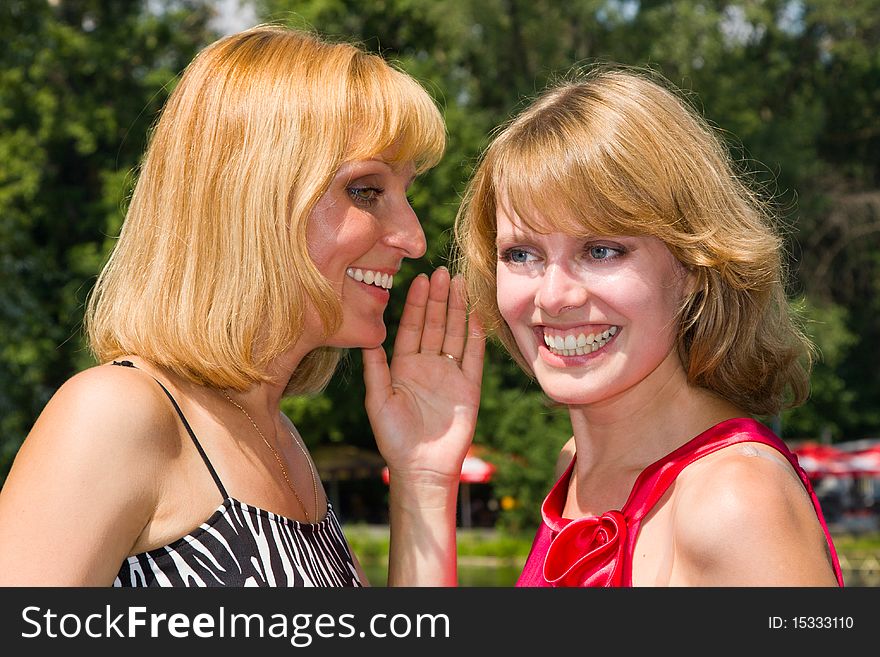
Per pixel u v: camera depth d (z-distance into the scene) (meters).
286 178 2.10
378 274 2.37
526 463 22.50
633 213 1.97
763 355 2.11
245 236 2.08
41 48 22.30
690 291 2.07
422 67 22.31
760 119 27.64
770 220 2.25
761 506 1.72
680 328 2.12
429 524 2.59
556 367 2.10
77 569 1.76
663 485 1.92
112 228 21.77
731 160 2.21
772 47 29.30
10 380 19.88
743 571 1.71
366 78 2.25
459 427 2.64
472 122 21.34
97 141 23.33
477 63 24.61
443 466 2.61
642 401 2.14
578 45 24.62
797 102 28.33
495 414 22.84
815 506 1.87
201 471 1.99
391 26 23.28
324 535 2.30
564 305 2.03
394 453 2.62
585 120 2.02
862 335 30.61
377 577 16.34
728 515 1.73
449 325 2.70
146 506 1.87
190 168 2.10
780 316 2.16
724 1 27.88
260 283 2.08
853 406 30.36
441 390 2.67
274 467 2.18
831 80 30.66
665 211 1.99
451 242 2.76
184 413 2.03
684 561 1.79
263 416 2.28
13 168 21.95
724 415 2.11
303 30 2.40
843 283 29.83
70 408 1.85
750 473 1.78
